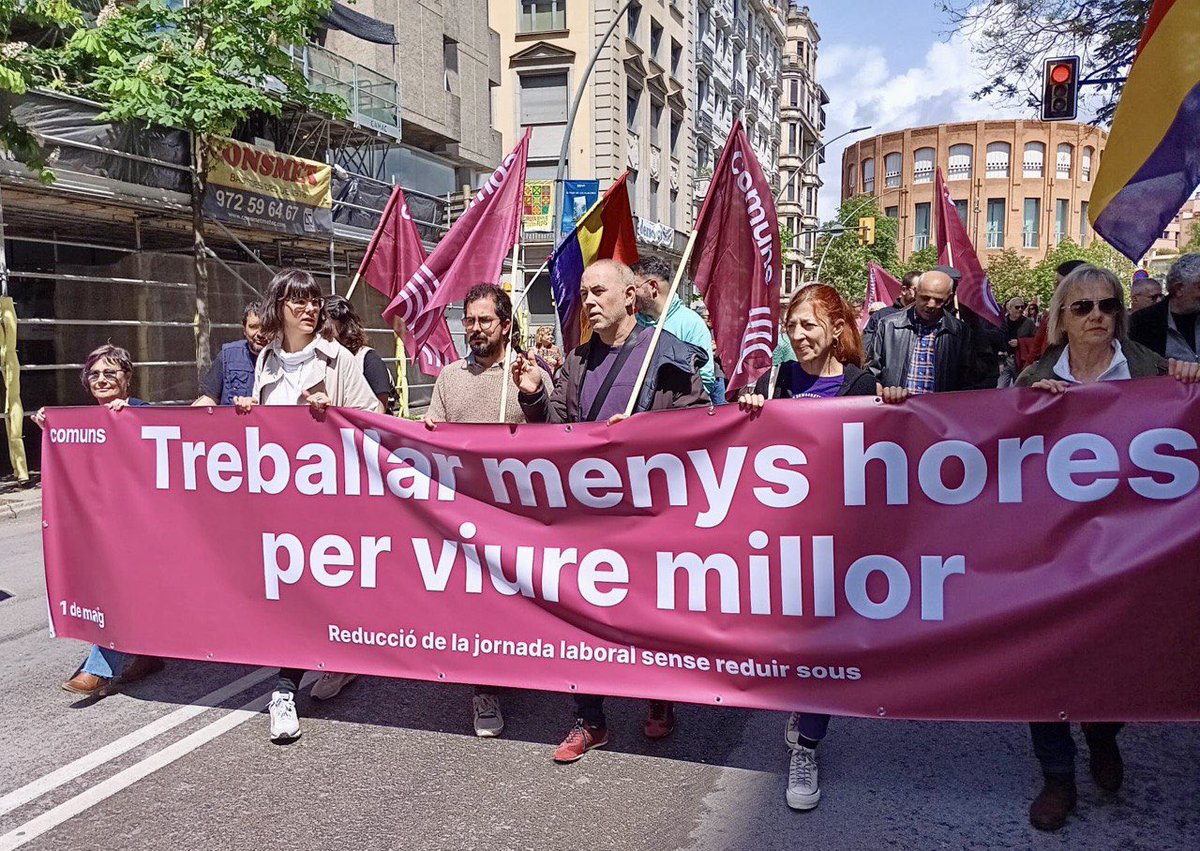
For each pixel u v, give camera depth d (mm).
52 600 4352
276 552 3893
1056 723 3086
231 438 3928
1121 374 3363
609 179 29375
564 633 3559
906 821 3109
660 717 3807
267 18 12031
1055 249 55406
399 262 6551
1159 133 3590
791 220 55500
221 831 3096
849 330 3699
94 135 11086
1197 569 2945
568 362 3930
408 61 21297
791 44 62781
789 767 3523
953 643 3139
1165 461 3002
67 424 4250
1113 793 3273
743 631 3354
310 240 15781
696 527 3396
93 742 3811
